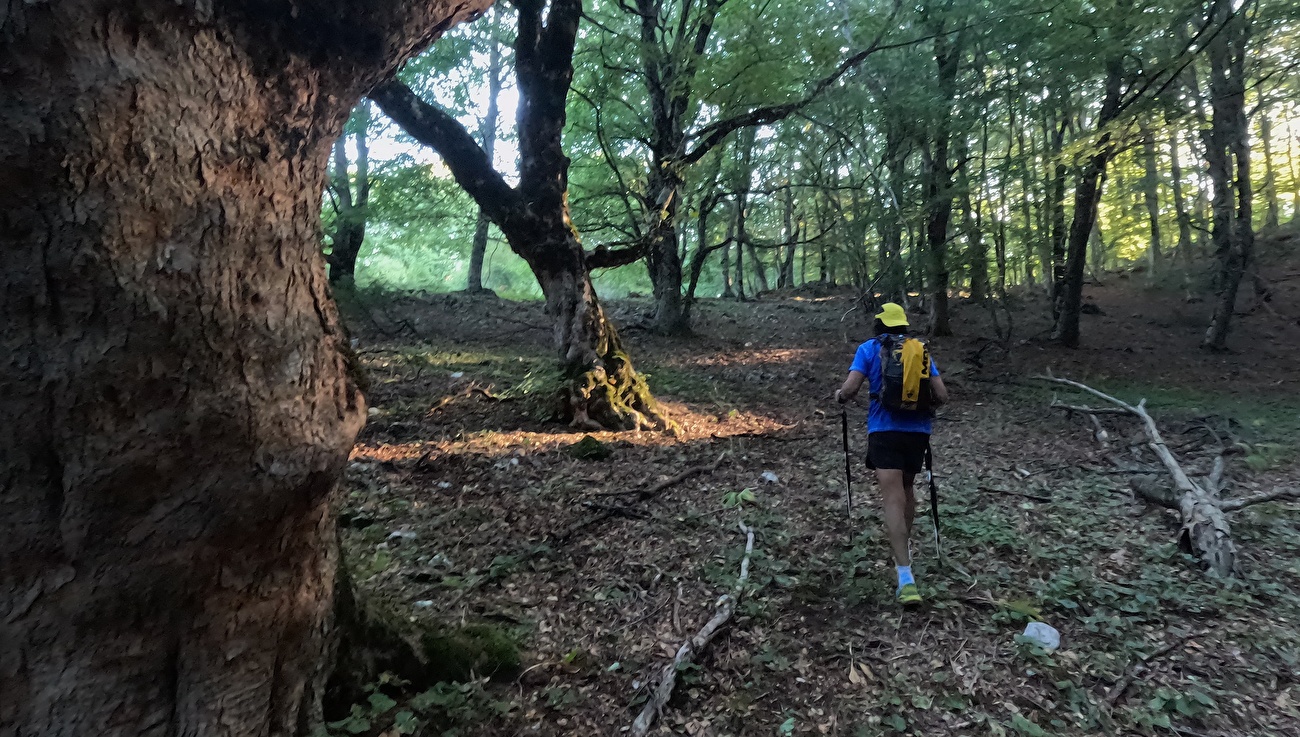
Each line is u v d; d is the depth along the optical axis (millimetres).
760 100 11500
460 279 32938
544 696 3143
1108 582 4152
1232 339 14961
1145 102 11523
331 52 1990
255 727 2070
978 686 3176
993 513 5375
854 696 3137
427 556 4562
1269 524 5070
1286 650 3359
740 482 6246
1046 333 15906
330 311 2150
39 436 1523
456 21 2520
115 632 1695
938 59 14031
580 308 8219
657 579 4270
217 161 1706
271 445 1859
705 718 3002
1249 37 11961
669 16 13836
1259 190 20547
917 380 4051
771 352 13977
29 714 1617
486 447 6996
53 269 1489
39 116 1436
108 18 1485
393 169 13930
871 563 4457
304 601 2207
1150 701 3021
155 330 1614
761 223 26781
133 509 1655
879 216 13305
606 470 6469
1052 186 13859
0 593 1546
